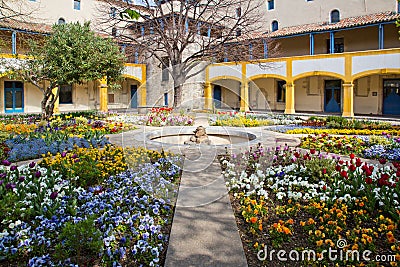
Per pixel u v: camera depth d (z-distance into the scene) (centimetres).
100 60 1605
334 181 570
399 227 421
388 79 2291
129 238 402
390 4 2278
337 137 1097
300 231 425
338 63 2109
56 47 1521
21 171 589
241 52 2166
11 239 376
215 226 446
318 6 2595
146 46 2062
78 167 597
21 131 1148
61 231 392
